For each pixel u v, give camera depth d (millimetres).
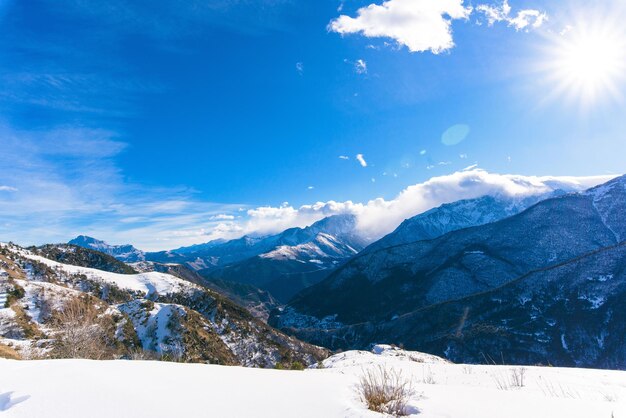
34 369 4047
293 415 2902
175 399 3184
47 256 145375
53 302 56250
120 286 108812
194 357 60875
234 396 3443
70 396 3016
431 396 4086
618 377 7559
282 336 92250
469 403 3721
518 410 3420
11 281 57625
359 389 3982
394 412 3309
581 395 5785
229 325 86875
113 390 3264
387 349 39781
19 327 47094
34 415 2590
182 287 112625
